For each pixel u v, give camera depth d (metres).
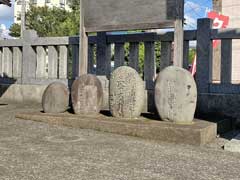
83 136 6.90
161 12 8.84
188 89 7.32
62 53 11.05
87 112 8.26
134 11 9.22
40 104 11.30
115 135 7.17
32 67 11.62
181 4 8.58
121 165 5.07
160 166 5.10
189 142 6.71
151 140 6.92
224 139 7.38
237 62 12.84
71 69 11.09
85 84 8.28
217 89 8.93
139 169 4.91
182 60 8.76
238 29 8.66
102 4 9.67
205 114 8.88
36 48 11.60
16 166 4.86
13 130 7.22
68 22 35.38
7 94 11.98
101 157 5.44
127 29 9.32
